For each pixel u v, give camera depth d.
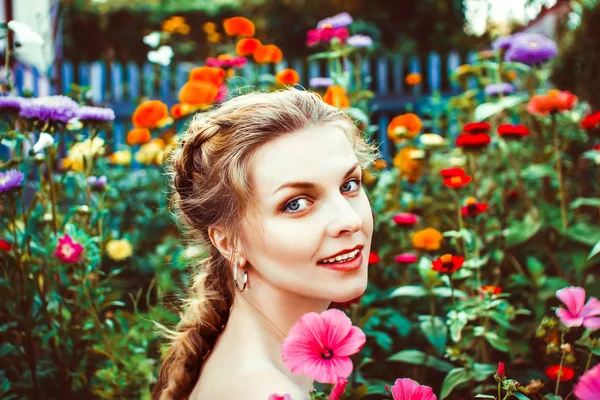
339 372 0.81
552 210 3.05
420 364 2.25
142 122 3.47
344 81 3.21
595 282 2.77
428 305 2.75
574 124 3.76
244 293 1.12
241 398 0.99
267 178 1.04
